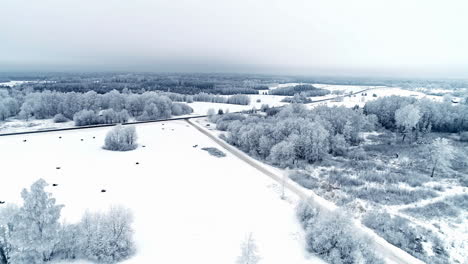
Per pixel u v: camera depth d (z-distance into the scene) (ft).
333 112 296.30
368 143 259.80
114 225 93.91
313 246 100.89
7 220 82.99
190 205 134.21
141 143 252.62
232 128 267.59
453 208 139.33
